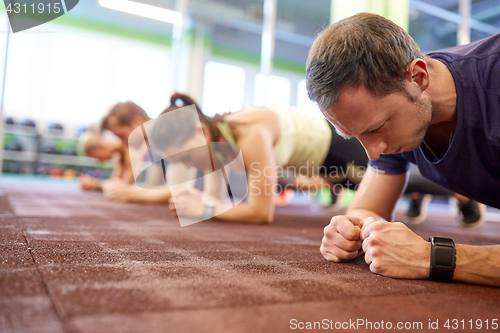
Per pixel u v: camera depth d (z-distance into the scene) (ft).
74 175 25.03
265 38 15.79
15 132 23.45
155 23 26.11
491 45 2.57
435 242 2.35
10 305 1.49
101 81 26.03
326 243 2.98
